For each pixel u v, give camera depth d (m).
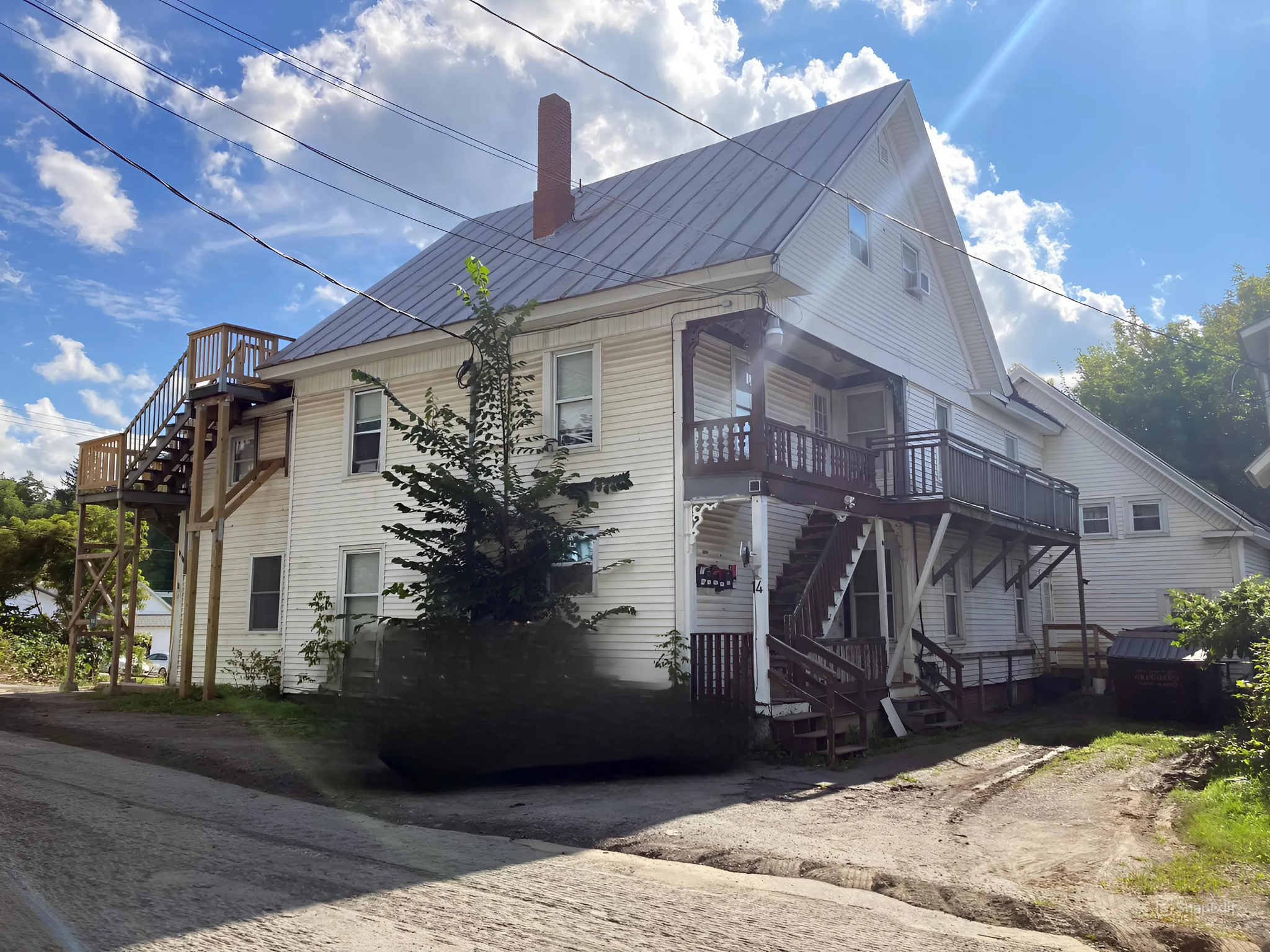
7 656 26.67
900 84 18.53
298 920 5.52
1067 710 20.61
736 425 14.17
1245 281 40.78
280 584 19.39
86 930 5.23
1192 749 13.69
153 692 19.22
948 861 7.25
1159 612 25.97
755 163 17.91
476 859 7.08
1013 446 25.08
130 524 31.44
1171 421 38.69
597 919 5.67
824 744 13.46
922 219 20.55
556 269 17.17
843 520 15.52
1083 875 6.88
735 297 14.24
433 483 13.80
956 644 19.84
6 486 48.34
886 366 18.14
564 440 15.78
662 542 14.37
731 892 6.34
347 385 18.86
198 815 8.45
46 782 9.78
